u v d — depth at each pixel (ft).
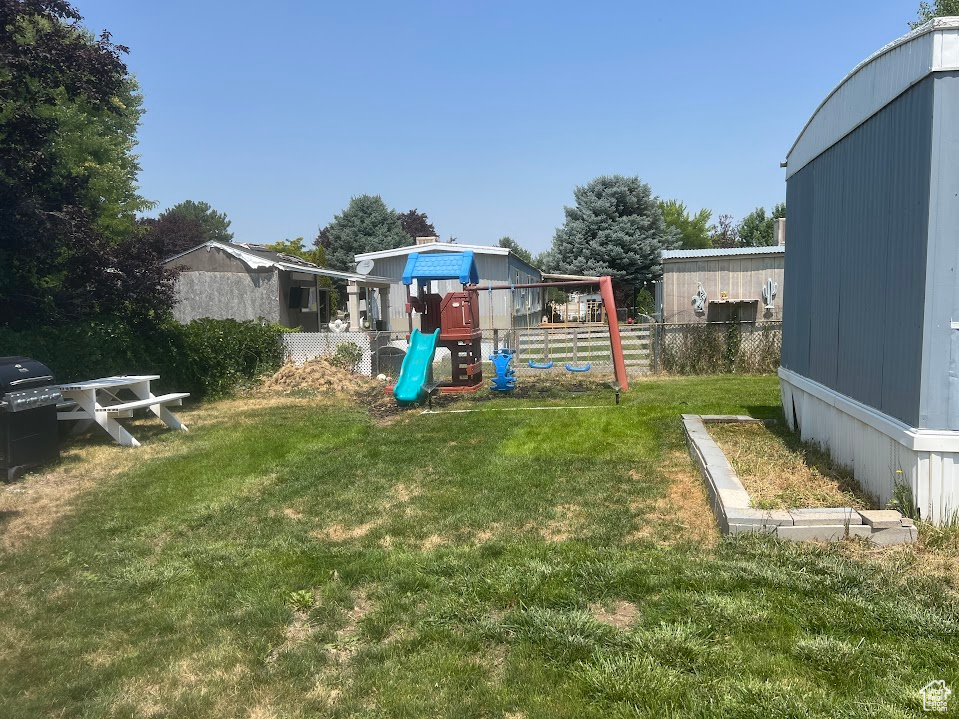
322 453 23.56
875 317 15.97
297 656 10.04
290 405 35.68
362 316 79.66
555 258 119.14
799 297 23.59
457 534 15.16
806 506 15.25
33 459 21.83
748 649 9.55
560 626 10.39
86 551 14.73
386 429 27.81
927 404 13.53
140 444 25.71
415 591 12.12
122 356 32.83
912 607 10.57
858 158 17.22
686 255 51.96
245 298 56.03
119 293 33.78
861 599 10.89
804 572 12.01
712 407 30.27
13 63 29.94
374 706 8.72
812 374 21.65
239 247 65.51
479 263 73.67
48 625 11.27
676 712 8.21
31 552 14.76
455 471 20.57
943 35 12.85
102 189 63.93
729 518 13.98
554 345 59.47
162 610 11.72
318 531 15.79
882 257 15.53
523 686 8.93
